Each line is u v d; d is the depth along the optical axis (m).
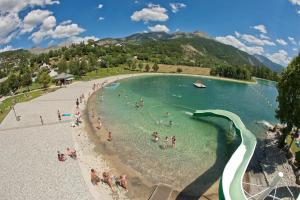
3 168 27.47
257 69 162.75
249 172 29.61
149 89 85.38
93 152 32.31
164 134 40.09
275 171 29.80
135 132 40.34
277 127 46.62
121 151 33.03
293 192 25.70
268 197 24.77
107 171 27.86
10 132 38.34
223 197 19.97
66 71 112.50
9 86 89.69
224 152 34.34
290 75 31.08
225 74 143.12
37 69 144.62
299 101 30.62
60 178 25.70
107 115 49.66
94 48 180.38
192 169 29.17
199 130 42.84
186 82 110.81
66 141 35.12
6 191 23.50
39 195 22.98
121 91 78.06
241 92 96.44
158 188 25.03
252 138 34.31
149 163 30.12
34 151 31.64
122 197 23.38
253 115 60.22
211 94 85.12
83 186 24.52
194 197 24.03
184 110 56.88
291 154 32.91
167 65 161.62
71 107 53.94
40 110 51.00
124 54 175.62
